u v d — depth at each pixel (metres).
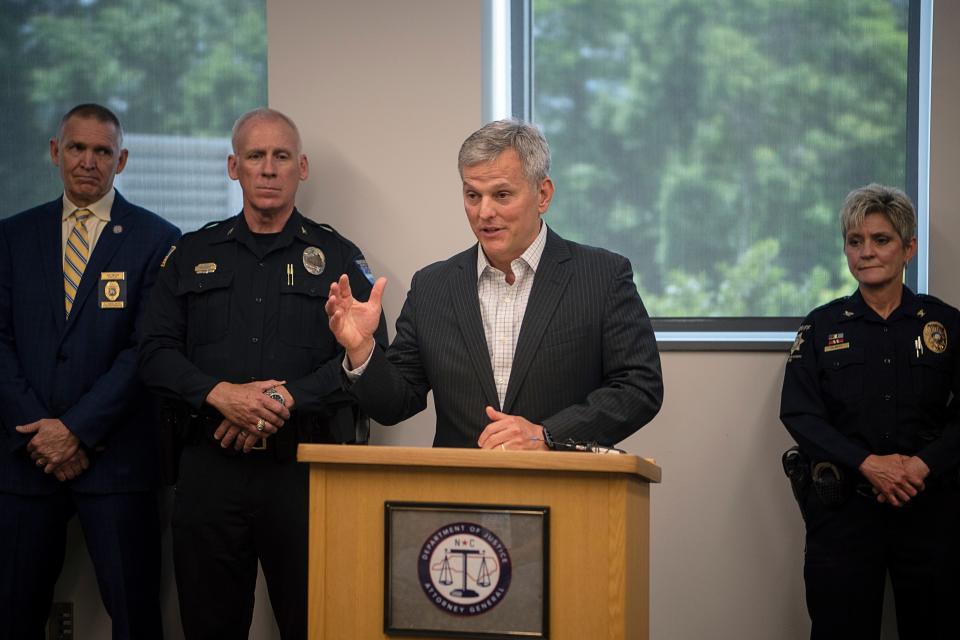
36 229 3.64
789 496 3.69
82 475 3.49
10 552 3.50
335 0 3.86
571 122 4.00
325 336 3.37
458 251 3.77
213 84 4.08
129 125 4.08
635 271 3.96
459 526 1.75
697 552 3.71
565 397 2.49
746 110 3.95
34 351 3.53
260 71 4.07
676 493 3.73
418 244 3.79
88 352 3.52
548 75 4.01
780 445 3.70
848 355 3.38
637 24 3.99
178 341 3.35
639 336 2.53
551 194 2.58
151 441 3.61
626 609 1.71
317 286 3.38
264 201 3.37
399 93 3.82
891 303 3.42
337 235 3.53
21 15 4.11
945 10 3.71
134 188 4.08
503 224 2.41
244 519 3.24
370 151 3.82
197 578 3.26
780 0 3.94
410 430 3.79
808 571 3.35
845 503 3.29
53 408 3.49
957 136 3.69
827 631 3.29
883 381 3.34
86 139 3.58
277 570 3.29
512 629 1.72
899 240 3.38
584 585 1.72
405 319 2.65
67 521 3.65
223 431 3.18
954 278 3.68
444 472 1.77
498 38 4.01
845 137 3.91
